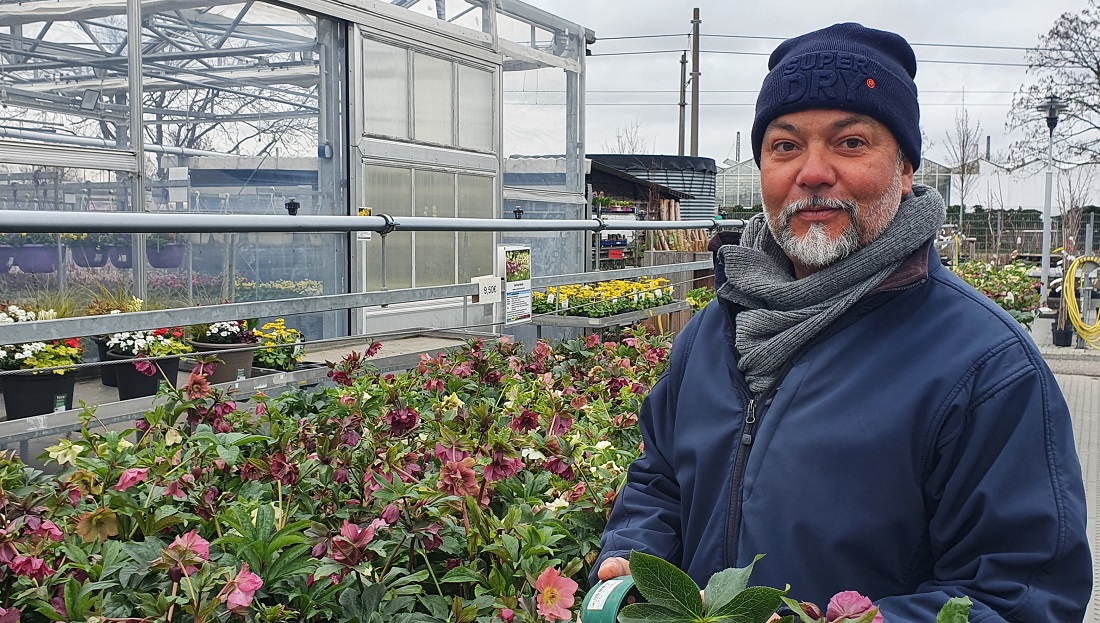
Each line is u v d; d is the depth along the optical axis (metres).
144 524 2.12
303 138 7.99
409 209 8.91
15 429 3.07
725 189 44.81
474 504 2.10
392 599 1.84
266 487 2.41
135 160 6.72
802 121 1.65
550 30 11.38
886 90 1.62
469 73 9.73
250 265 7.55
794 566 1.53
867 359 1.58
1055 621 1.35
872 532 1.50
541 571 1.94
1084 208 35.12
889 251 1.58
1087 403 9.88
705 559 1.68
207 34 7.32
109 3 6.66
